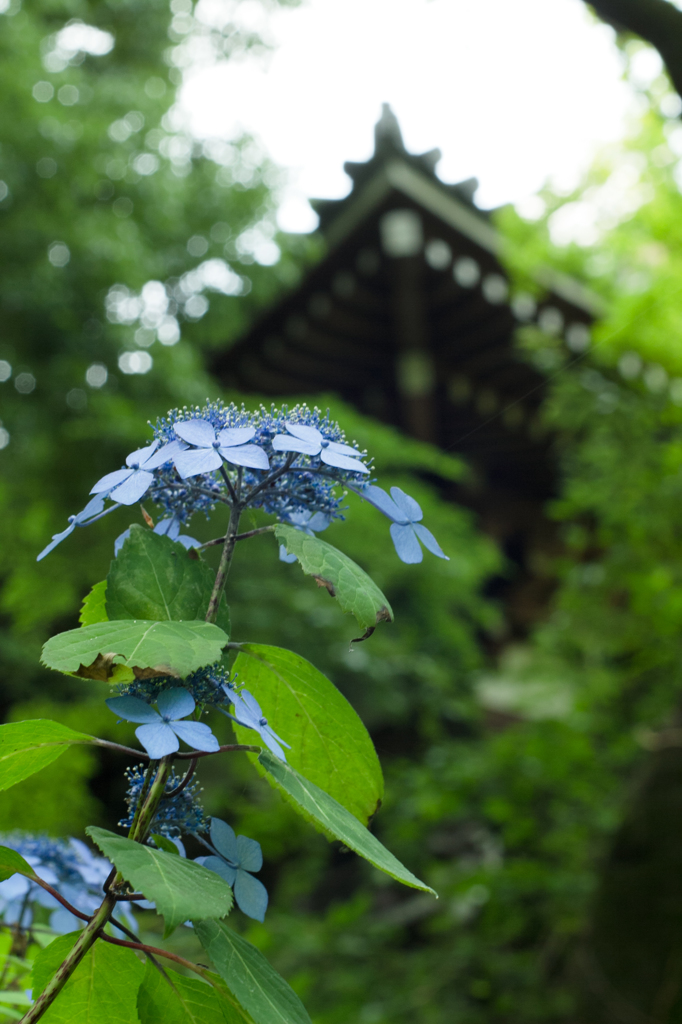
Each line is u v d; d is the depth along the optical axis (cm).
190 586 59
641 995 328
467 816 457
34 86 673
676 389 527
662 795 363
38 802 347
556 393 532
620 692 512
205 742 50
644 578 470
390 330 709
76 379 671
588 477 537
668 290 520
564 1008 343
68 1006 59
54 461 662
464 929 432
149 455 58
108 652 49
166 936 41
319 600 589
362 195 627
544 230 792
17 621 578
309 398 726
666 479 477
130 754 55
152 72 988
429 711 632
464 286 651
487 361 733
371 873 518
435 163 628
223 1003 56
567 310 653
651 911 343
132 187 762
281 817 430
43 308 661
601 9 325
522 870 396
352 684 621
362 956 396
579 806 431
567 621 564
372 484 61
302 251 919
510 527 995
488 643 945
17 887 81
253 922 416
